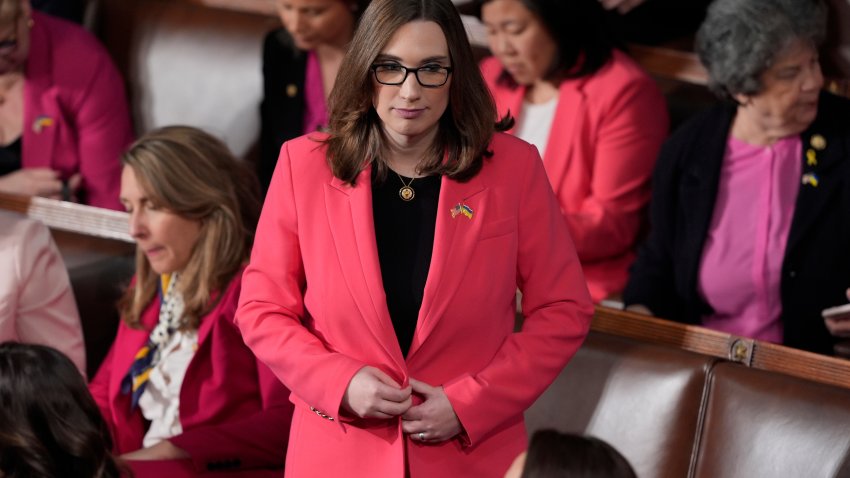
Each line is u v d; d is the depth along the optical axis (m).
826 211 10.64
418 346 7.75
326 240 7.88
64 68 15.27
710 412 8.99
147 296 11.09
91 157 15.31
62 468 7.34
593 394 9.44
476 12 14.17
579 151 12.84
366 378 7.54
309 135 8.25
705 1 13.74
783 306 10.77
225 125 15.88
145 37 16.44
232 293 10.48
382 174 7.91
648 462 9.08
